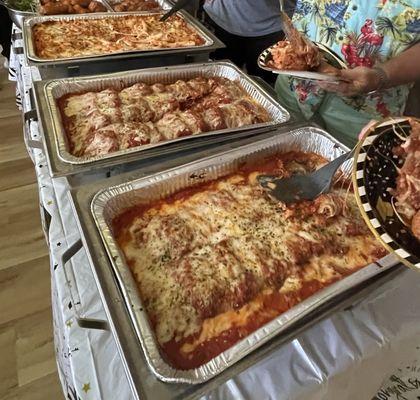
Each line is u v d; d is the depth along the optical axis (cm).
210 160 101
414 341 83
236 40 208
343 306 75
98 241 79
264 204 98
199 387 60
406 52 112
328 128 135
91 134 114
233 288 80
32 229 190
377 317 81
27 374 140
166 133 117
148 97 131
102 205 86
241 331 76
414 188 81
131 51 151
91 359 76
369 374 81
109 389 73
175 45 168
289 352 75
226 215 95
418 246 75
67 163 99
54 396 135
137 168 105
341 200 98
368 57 121
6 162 226
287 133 113
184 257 85
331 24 125
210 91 139
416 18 109
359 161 85
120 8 200
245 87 142
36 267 174
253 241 89
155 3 213
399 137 92
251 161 108
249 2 192
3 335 150
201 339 74
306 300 73
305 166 111
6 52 266
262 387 71
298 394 71
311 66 110
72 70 147
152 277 81
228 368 63
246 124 122
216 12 204
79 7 193
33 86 126
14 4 190
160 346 70
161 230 89
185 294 78
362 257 91
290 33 111
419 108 187
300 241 90
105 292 70
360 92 109
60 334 91
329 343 77
